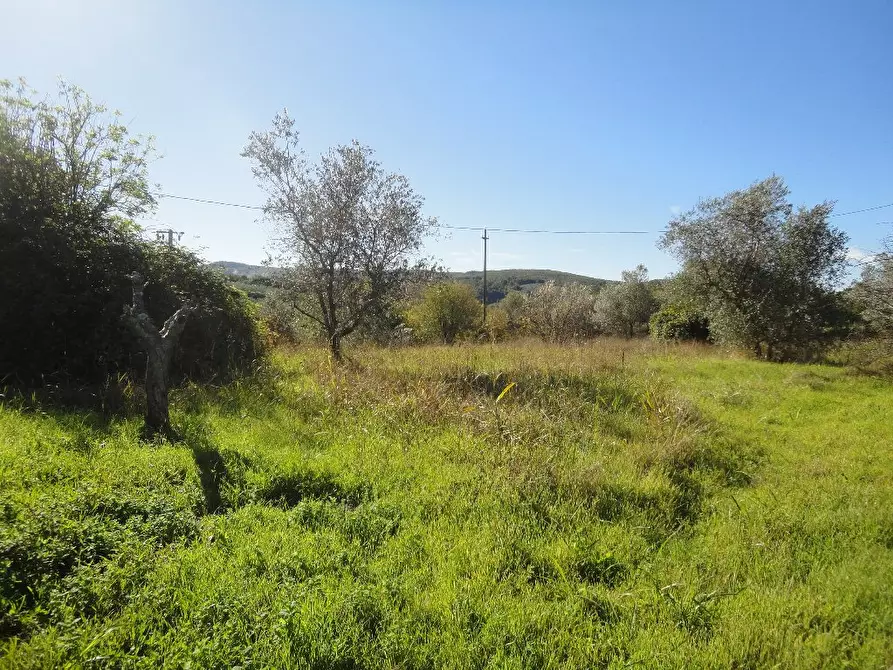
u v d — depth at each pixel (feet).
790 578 11.27
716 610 10.05
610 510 14.52
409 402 23.07
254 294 60.44
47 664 7.32
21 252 25.62
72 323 26.35
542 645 8.70
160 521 11.81
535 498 14.56
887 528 13.78
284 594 9.38
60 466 14.26
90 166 31.17
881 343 41.55
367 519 12.85
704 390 34.12
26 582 9.20
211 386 26.21
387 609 9.32
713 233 60.64
